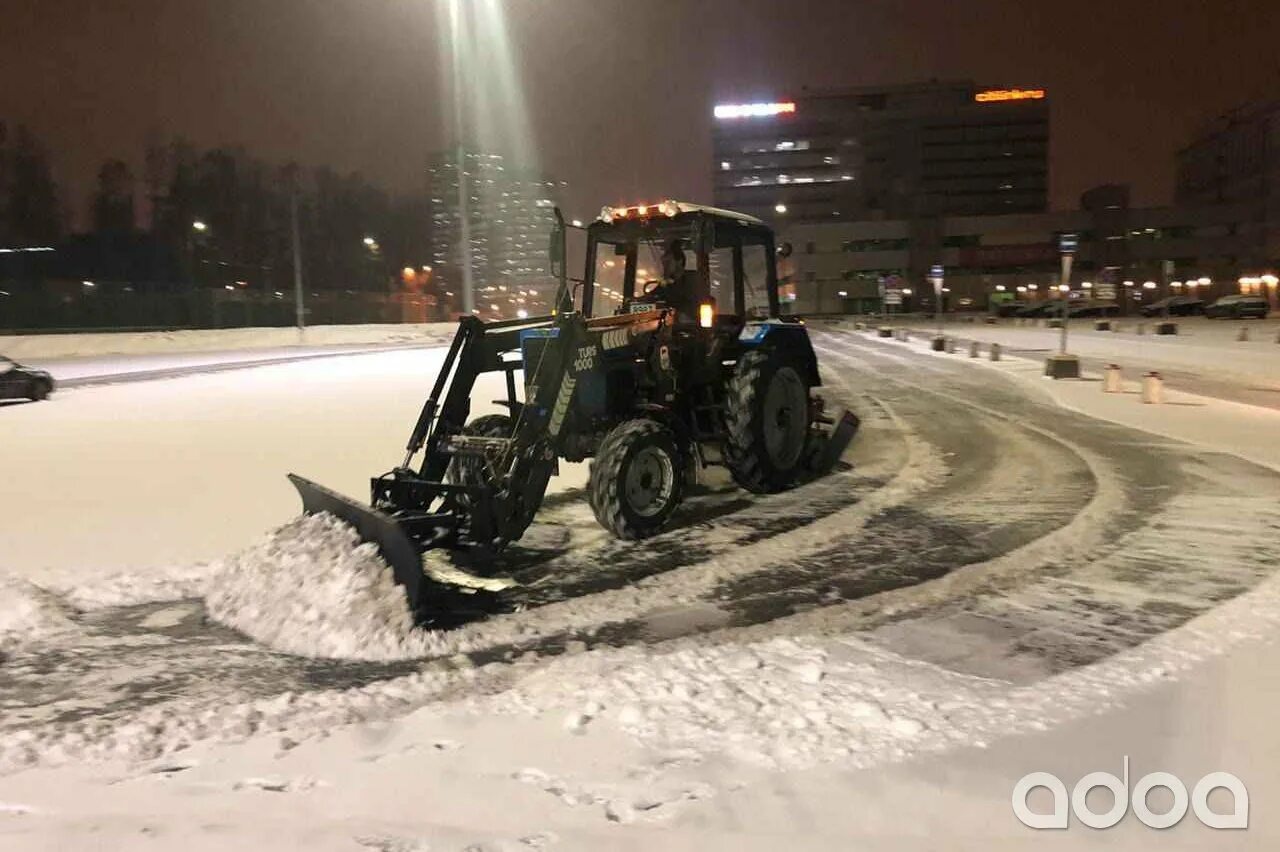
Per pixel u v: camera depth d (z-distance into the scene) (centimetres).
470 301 2997
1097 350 3272
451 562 730
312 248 8838
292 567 619
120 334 4484
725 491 995
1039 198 14638
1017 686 473
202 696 496
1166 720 427
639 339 820
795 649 538
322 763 413
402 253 9981
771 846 332
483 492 675
